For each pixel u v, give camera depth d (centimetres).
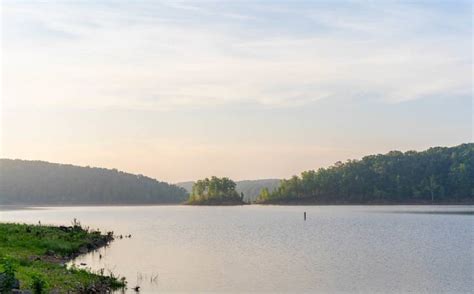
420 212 19312
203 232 10619
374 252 6862
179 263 5825
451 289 4412
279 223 13700
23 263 4631
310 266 5591
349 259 6159
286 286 4506
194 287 4422
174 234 10119
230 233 10312
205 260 6078
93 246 7362
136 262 5881
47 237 6856
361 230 10812
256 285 4522
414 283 4647
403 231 10412
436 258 6231
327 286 4488
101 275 4556
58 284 3844
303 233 10181
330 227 11856
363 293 4253
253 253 6781
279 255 6562
